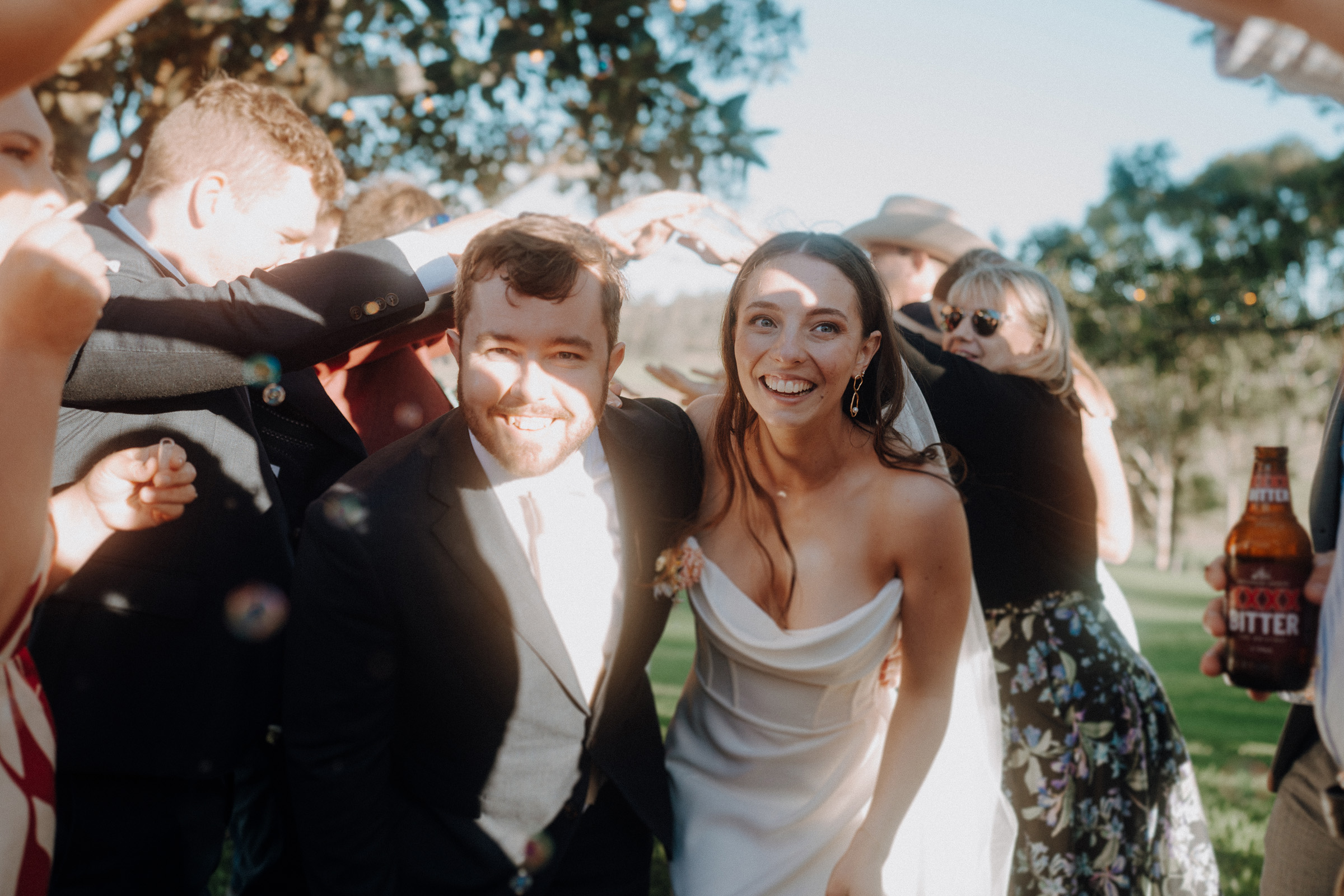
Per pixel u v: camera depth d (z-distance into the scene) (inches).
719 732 76.9
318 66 180.4
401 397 92.9
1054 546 96.0
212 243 75.3
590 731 67.8
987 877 81.4
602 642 69.3
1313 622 65.7
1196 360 747.4
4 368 42.8
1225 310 497.4
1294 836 73.6
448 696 65.3
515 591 64.8
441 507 64.6
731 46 255.0
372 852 64.9
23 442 43.1
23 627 46.9
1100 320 544.7
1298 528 66.5
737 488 75.7
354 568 62.2
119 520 55.1
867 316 70.7
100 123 178.9
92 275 43.0
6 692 46.4
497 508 65.6
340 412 83.8
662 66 184.1
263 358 65.2
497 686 65.3
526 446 62.3
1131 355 527.8
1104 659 95.3
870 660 73.9
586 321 61.9
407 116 204.2
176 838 68.4
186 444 67.6
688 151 195.2
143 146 174.7
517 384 61.0
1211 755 216.4
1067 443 97.9
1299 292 508.1
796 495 74.2
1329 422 65.5
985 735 82.6
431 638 64.0
